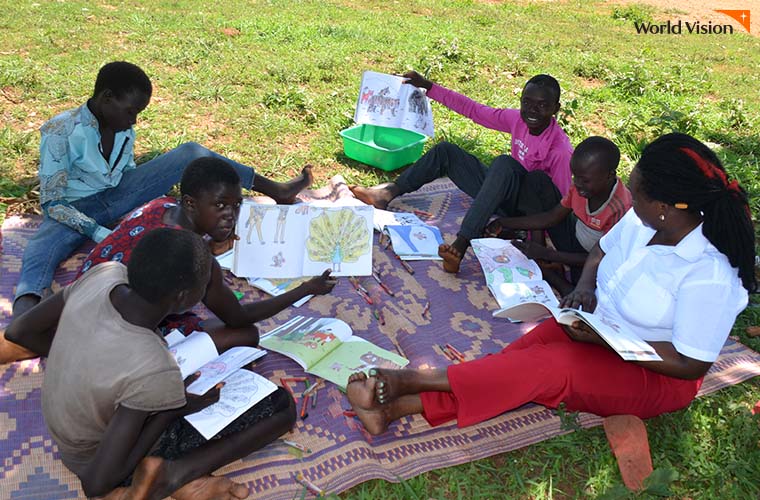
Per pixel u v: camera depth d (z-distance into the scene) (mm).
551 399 3346
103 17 9539
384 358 3811
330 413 3516
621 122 7535
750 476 3355
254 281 4488
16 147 5676
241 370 3303
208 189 3381
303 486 3094
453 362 3994
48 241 4133
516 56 9938
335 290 4520
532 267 4777
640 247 3330
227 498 2930
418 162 5449
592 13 15539
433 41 10508
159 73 7609
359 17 11820
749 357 4262
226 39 9242
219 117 6711
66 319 2711
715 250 3041
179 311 2701
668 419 3697
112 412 2611
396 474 3250
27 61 7445
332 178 5785
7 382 3514
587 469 3422
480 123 5578
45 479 3053
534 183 4898
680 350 3084
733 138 7688
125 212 4695
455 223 5543
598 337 3219
